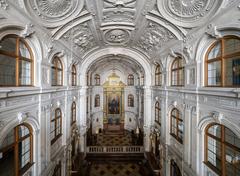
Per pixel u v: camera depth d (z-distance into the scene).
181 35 7.67
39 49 6.39
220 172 5.72
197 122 6.91
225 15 4.90
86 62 14.67
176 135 9.52
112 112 23.89
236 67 5.16
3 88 4.13
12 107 4.73
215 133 6.19
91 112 20.72
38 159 6.54
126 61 18.27
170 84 10.36
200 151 6.73
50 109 7.66
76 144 13.88
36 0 5.44
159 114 13.01
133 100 22.83
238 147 5.04
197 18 6.24
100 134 22.31
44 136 7.00
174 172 9.62
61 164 9.57
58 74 9.43
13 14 4.54
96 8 6.82
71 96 11.62
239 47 5.01
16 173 5.30
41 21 6.36
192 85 7.18
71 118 11.97
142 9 6.98
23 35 5.20
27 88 5.38
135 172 13.54
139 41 11.63
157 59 12.23
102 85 23.66
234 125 4.84
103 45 13.35
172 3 6.25
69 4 6.30
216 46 6.17
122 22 8.66
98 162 15.13
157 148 13.45
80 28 8.60
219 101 5.53
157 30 8.66
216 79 6.07
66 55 9.82
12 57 5.12
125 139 20.45
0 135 4.25
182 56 8.29
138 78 19.95
